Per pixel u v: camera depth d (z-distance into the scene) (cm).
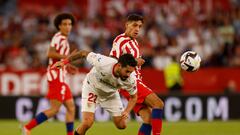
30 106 4331
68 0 6175
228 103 4450
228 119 4447
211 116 4434
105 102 2495
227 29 5684
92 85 2453
